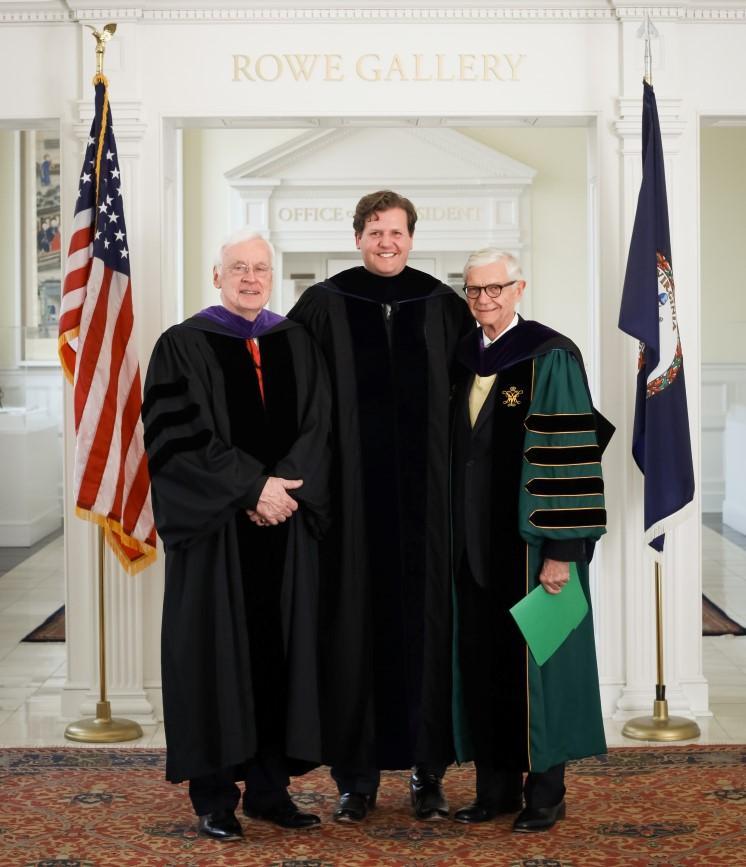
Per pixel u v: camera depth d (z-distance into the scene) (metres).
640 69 5.07
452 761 3.91
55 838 3.67
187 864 3.45
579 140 12.16
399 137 12.00
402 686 3.84
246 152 12.03
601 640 5.16
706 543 10.33
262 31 5.07
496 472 3.77
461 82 5.07
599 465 3.73
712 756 4.53
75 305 4.67
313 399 3.82
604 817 3.83
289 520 3.76
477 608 3.79
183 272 11.98
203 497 3.62
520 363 3.78
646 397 4.74
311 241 12.07
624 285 4.71
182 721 3.65
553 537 3.65
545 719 3.70
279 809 3.79
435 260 12.41
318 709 3.74
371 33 5.06
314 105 5.08
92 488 4.56
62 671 6.11
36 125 5.23
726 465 11.54
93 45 5.05
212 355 3.77
